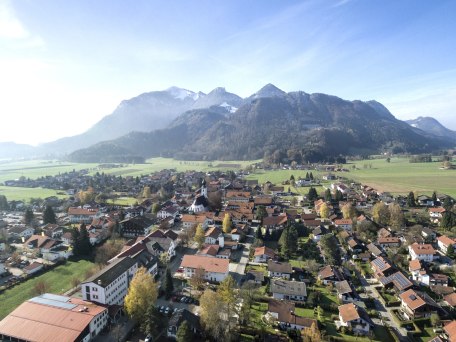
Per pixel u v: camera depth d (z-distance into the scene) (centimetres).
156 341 8600
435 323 9581
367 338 8969
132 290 9356
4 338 8319
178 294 11112
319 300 10838
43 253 14725
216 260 12750
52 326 8381
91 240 16462
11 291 11525
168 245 14725
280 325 9381
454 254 14350
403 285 11450
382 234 16900
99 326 9056
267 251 14462
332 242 14862
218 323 8569
